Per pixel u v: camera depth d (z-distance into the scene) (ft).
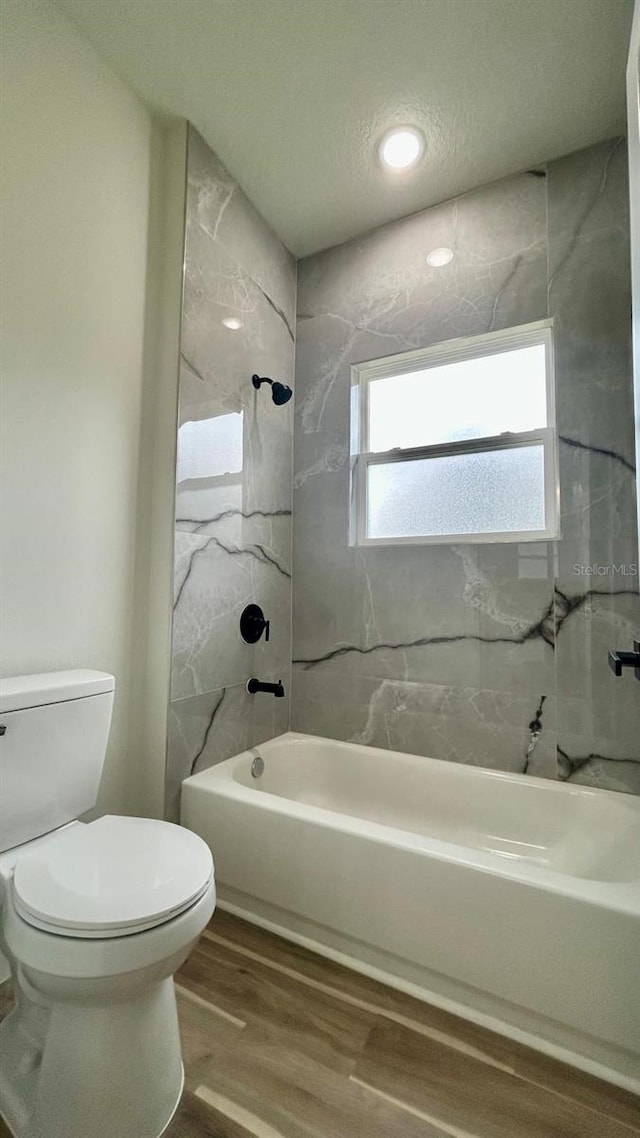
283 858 4.69
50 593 4.54
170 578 5.40
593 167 5.77
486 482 6.40
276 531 7.27
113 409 5.14
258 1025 3.72
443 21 4.55
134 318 5.39
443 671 6.40
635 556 5.38
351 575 7.14
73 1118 2.81
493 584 6.13
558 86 5.12
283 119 5.54
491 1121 3.09
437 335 6.63
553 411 5.94
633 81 3.56
